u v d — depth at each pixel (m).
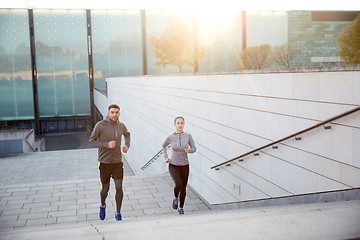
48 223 6.75
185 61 38.22
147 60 48.75
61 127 49.00
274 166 5.94
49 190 9.05
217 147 8.11
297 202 5.20
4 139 25.38
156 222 2.86
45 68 47.34
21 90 47.03
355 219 2.57
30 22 46.19
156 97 13.96
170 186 9.35
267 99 6.00
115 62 48.38
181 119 6.00
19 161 21.48
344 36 23.12
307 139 5.08
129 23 48.03
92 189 9.11
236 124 7.12
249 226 2.52
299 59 46.00
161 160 13.42
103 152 5.08
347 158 4.34
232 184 7.48
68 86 48.19
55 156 23.50
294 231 2.39
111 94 33.69
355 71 4.13
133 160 21.95
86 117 49.19
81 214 7.25
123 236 2.46
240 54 47.28
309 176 5.09
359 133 4.12
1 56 45.97
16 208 7.66
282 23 47.19
